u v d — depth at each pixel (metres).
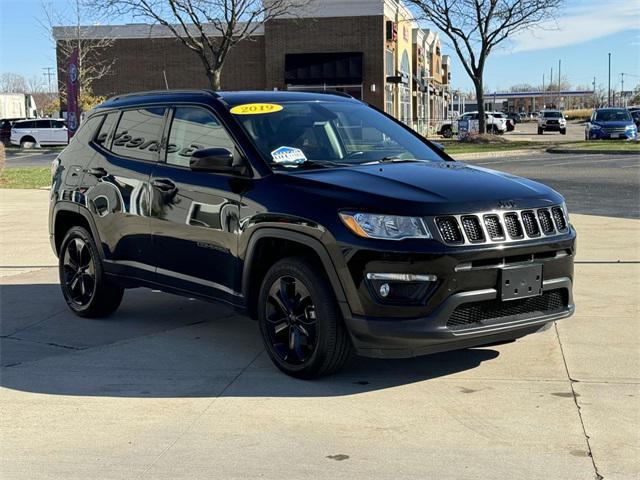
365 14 44.88
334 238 4.86
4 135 44.91
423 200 4.83
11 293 8.23
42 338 6.51
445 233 4.77
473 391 5.03
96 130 7.14
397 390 5.07
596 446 4.15
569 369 5.43
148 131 6.55
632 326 6.46
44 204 16.02
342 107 6.47
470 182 5.23
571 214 13.30
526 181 5.57
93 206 6.85
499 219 4.93
